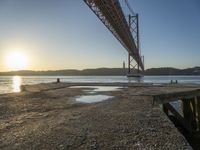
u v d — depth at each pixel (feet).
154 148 15.99
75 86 90.33
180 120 38.37
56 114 29.55
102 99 45.16
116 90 67.36
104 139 18.20
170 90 63.67
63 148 16.24
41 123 24.30
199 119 41.91
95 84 99.04
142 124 22.99
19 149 16.16
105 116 27.27
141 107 33.78
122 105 36.09
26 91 64.54
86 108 34.01
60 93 58.59
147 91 61.26
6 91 114.32
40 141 17.92
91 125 22.88
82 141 17.75
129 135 19.21
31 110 32.94
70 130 21.08
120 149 15.92
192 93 43.68
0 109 33.71
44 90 68.08
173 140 17.75
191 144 34.81
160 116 26.94
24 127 22.65
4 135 19.76
